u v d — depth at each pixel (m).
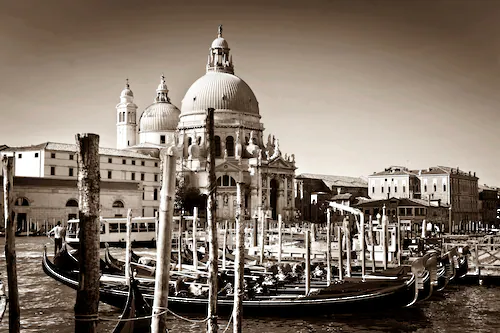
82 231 16.77
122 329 23.58
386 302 36.00
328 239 41.66
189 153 136.62
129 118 152.88
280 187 140.50
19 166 115.38
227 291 36.44
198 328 33.16
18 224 104.00
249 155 139.75
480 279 52.03
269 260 56.38
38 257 68.88
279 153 140.62
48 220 107.00
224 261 48.66
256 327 33.31
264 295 36.25
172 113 153.38
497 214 187.38
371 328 34.16
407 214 132.25
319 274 45.53
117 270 42.78
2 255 70.75
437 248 75.00
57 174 113.31
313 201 161.50
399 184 158.88
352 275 46.19
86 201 16.75
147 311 25.22
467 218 163.00
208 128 24.61
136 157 128.25
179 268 44.81
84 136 16.77
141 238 93.19
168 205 17.52
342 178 180.12
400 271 45.66
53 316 36.59
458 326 35.41
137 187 122.38
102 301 35.97
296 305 34.53
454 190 156.62
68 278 38.78
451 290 48.81
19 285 47.62
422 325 35.41
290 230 99.62
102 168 121.25
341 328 33.75
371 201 136.00
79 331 16.67
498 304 42.38
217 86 144.25
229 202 130.38
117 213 117.00
